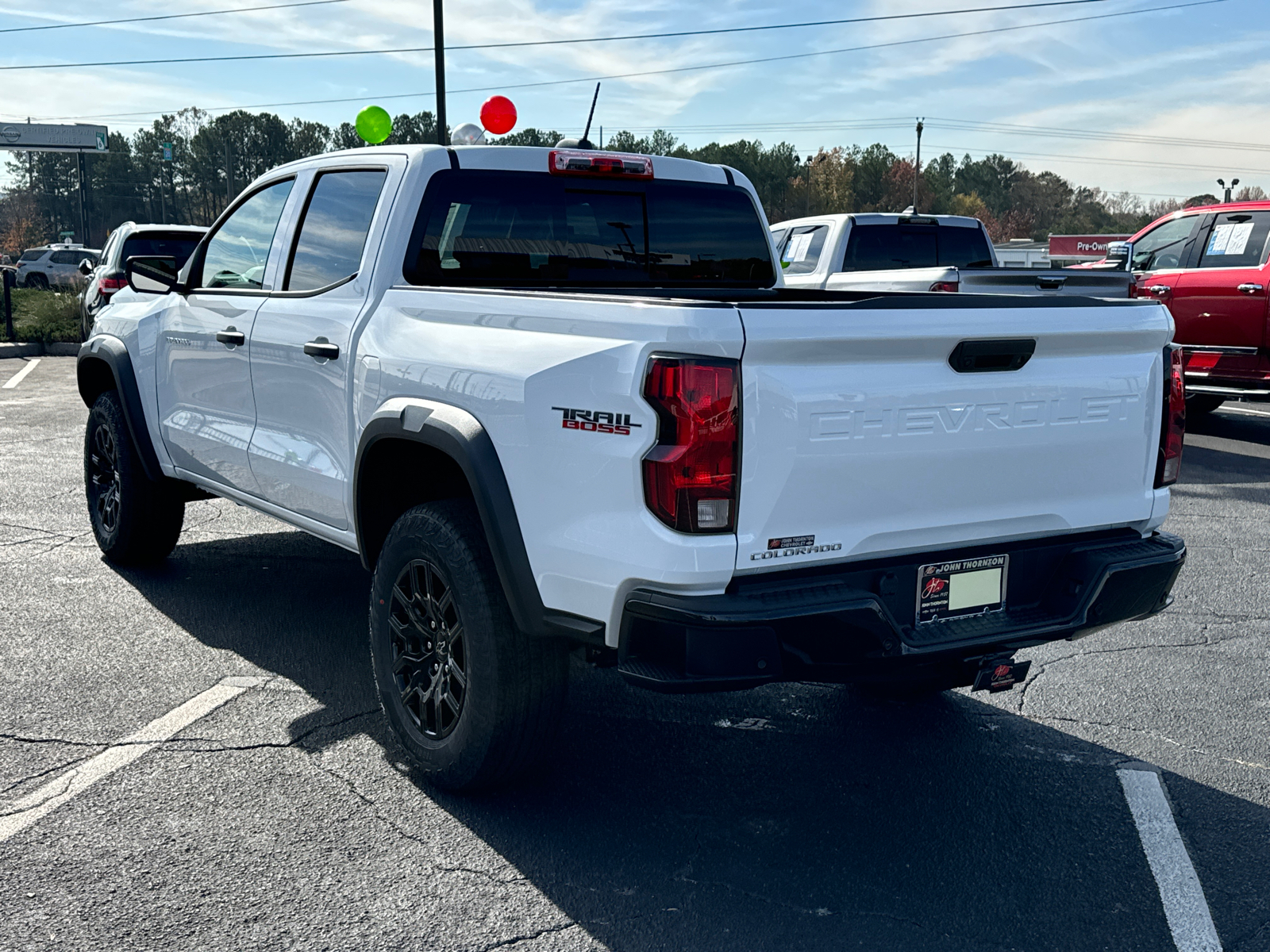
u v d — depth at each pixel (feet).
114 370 17.67
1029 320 10.03
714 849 10.33
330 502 13.21
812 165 410.52
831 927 9.10
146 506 18.04
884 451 9.45
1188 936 9.05
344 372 12.60
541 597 10.05
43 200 483.10
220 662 14.66
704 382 8.65
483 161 13.17
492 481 10.18
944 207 464.65
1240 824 11.00
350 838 10.33
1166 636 16.88
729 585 9.07
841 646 9.34
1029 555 10.74
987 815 11.12
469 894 9.45
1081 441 10.65
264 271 14.96
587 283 14.10
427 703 11.38
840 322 9.05
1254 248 34.42
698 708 13.88
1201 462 32.09
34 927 8.79
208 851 10.00
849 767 12.19
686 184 14.88
